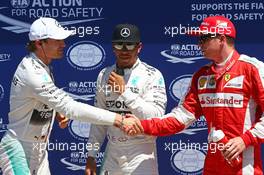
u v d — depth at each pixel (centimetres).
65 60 2162
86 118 1709
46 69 1736
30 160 1719
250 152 1616
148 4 2130
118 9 2138
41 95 1684
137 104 1736
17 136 1711
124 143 1767
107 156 1808
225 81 1622
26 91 1688
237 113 1608
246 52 2125
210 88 1647
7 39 2156
